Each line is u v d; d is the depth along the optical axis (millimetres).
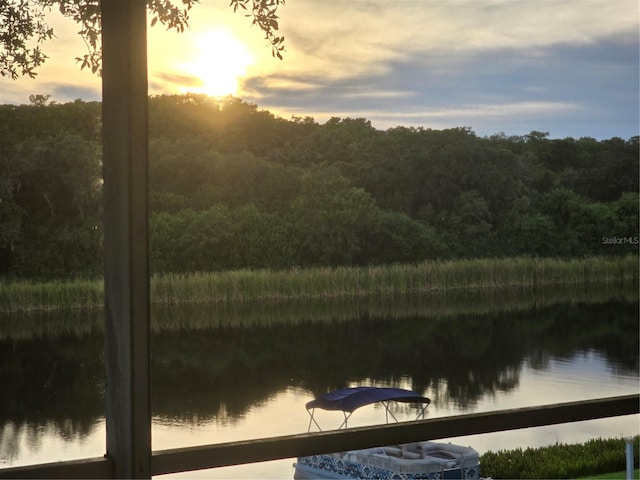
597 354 12727
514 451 6141
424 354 12734
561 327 13766
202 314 13422
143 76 1482
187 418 10594
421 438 1681
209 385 11289
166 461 1488
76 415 9477
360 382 11922
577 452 5910
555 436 8023
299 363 12273
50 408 9461
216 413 10664
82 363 10219
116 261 1493
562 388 11406
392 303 14891
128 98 1466
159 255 14359
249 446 1549
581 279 16172
